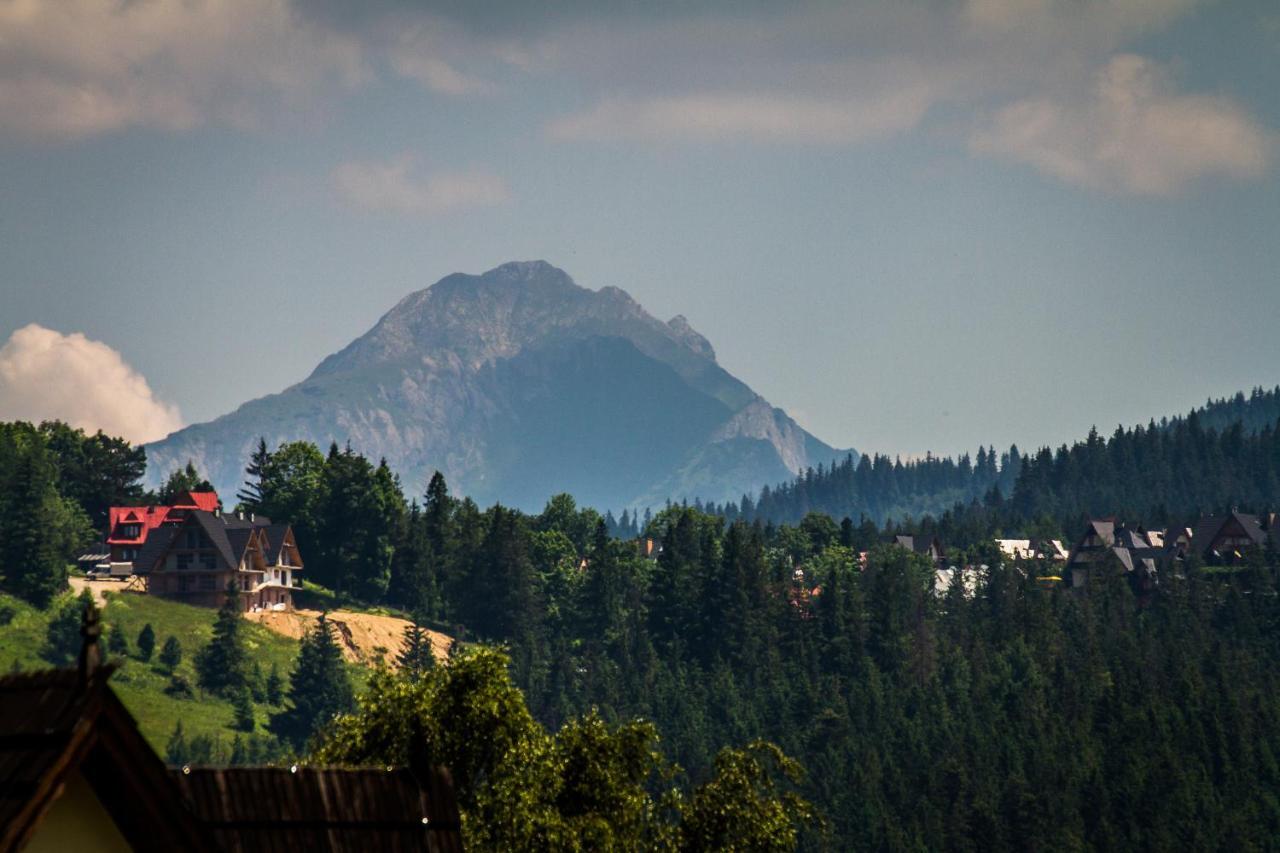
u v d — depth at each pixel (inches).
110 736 2197.3
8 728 2181.3
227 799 2527.1
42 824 2165.4
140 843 2229.3
